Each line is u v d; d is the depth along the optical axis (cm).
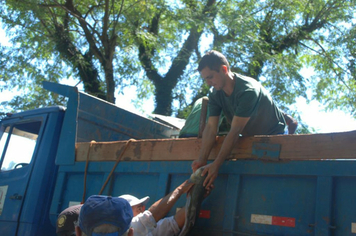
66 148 446
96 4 1457
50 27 1434
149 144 371
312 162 273
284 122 365
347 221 250
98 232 180
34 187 453
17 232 454
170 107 1445
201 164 317
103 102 480
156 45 1357
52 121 477
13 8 1303
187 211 297
